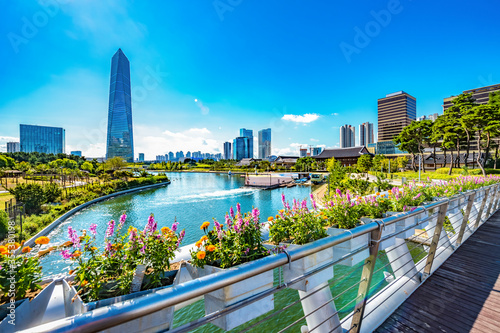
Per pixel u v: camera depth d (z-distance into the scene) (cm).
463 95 3098
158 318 88
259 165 8906
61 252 131
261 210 2230
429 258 252
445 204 248
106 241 135
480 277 257
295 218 208
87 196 2528
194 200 2791
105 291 117
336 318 194
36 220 1445
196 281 80
